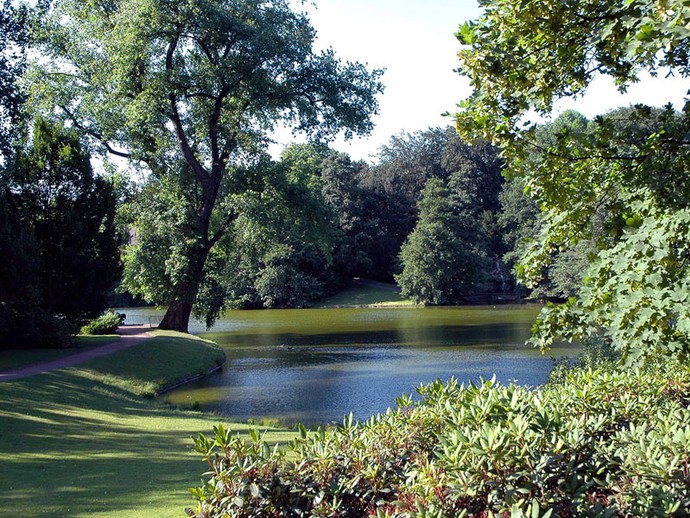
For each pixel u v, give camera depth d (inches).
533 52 235.6
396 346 1272.1
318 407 708.0
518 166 253.9
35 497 277.1
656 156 230.7
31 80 1221.1
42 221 973.8
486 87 238.1
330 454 187.5
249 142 1362.0
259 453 187.8
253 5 1164.5
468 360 1016.9
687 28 161.6
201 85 1182.9
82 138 1291.8
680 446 166.7
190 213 1235.2
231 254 1658.5
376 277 3383.4
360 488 179.8
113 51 1115.3
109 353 944.9
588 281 210.7
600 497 163.9
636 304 187.6
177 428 523.5
